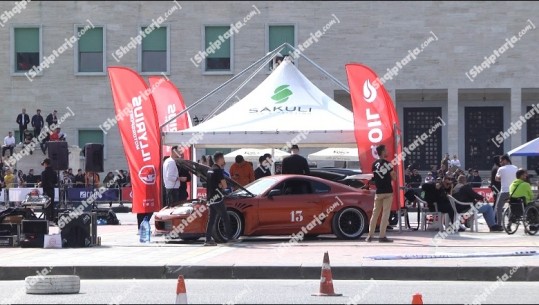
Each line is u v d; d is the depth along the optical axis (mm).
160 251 21516
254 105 27703
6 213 23125
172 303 14477
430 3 52656
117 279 18188
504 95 55031
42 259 19812
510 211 25688
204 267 18156
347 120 26875
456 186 27078
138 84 26172
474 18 52625
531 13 52375
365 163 25500
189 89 53906
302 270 17984
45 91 54688
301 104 27547
